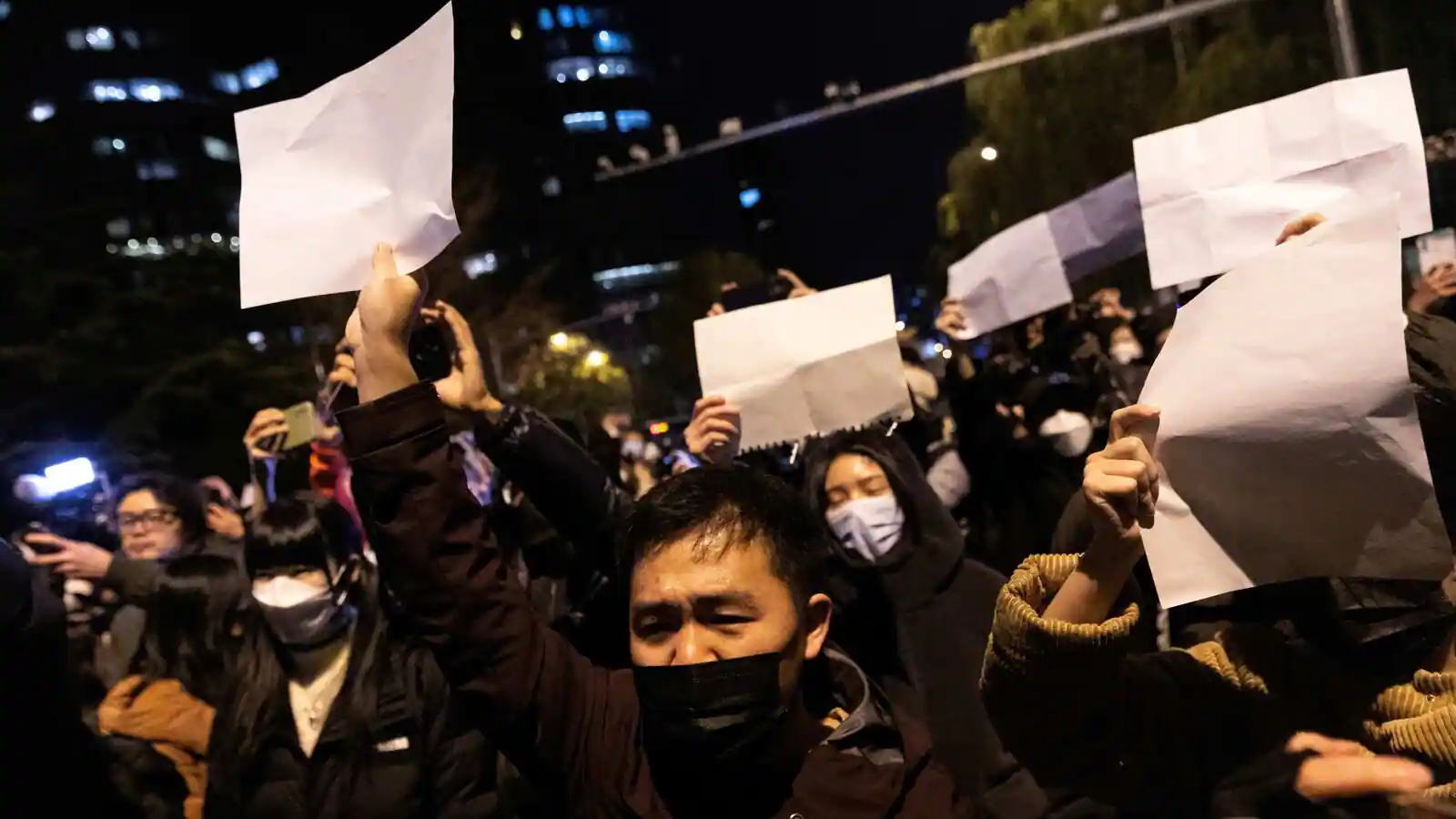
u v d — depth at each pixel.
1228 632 1.66
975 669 2.89
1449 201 10.14
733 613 1.49
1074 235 4.81
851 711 1.67
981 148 22.44
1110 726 1.50
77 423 23.09
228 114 62.53
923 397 4.45
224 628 3.08
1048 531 4.32
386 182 1.66
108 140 58.31
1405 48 14.32
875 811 1.49
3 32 56.94
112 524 5.23
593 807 1.57
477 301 32.28
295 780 2.62
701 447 3.17
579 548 2.48
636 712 1.64
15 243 22.92
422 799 2.58
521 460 2.41
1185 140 2.70
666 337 44.53
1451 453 1.40
